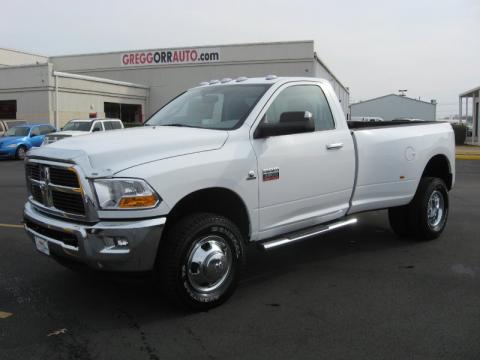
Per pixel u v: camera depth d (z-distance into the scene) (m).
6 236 7.56
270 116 5.20
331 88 6.00
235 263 4.78
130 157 4.26
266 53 39.28
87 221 4.19
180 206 4.54
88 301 4.93
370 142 6.14
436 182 7.05
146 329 4.28
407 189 6.68
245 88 5.51
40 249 4.74
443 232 7.64
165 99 41.38
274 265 6.09
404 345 3.94
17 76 31.22
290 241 5.20
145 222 4.12
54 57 43.47
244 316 4.53
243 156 4.79
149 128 5.20
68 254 4.33
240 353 3.84
